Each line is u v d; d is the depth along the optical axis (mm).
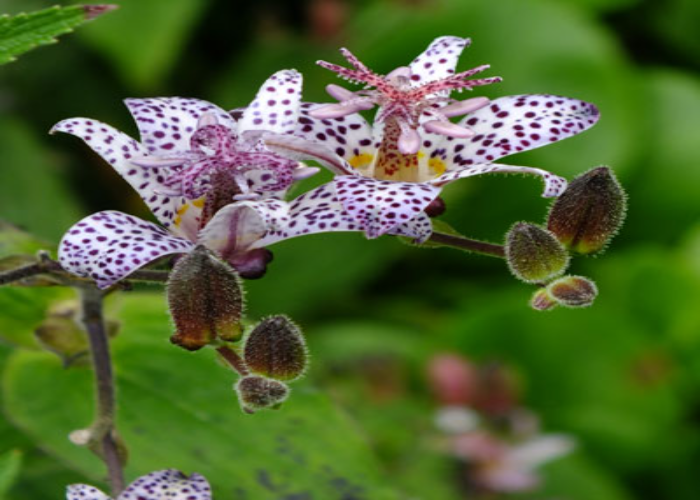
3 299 454
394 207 394
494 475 559
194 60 673
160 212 415
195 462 459
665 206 700
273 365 402
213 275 400
